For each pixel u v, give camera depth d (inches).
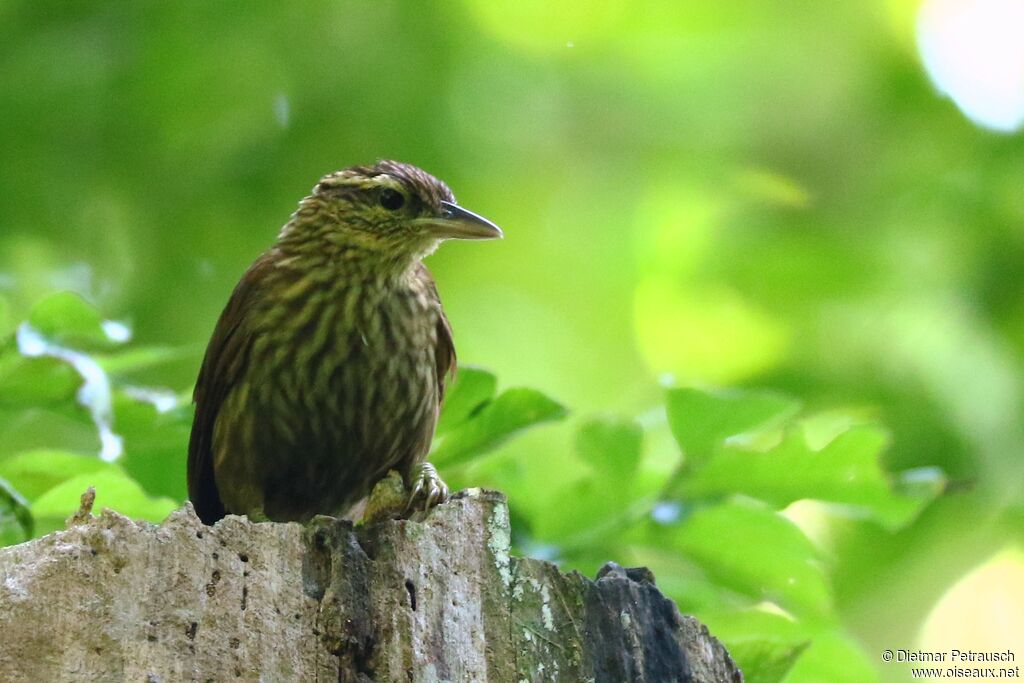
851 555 482.3
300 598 217.8
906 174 590.9
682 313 579.2
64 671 205.3
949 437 517.7
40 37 546.3
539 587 235.5
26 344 297.3
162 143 547.2
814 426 351.3
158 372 510.9
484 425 320.5
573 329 585.3
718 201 590.2
